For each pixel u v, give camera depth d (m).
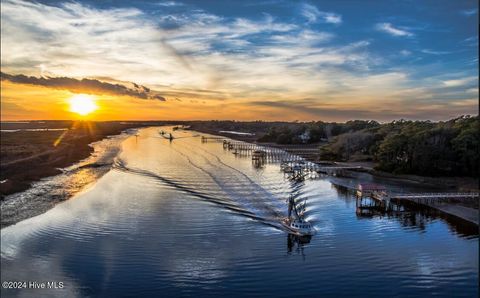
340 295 37.88
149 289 38.69
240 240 51.66
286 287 39.25
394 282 40.31
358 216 63.91
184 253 47.09
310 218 62.03
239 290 38.66
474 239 52.59
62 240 50.94
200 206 67.75
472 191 80.81
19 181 87.00
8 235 52.66
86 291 38.06
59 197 74.81
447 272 42.62
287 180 94.75
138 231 54.62
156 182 89.81
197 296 37.50
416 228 57.69
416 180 95.00
